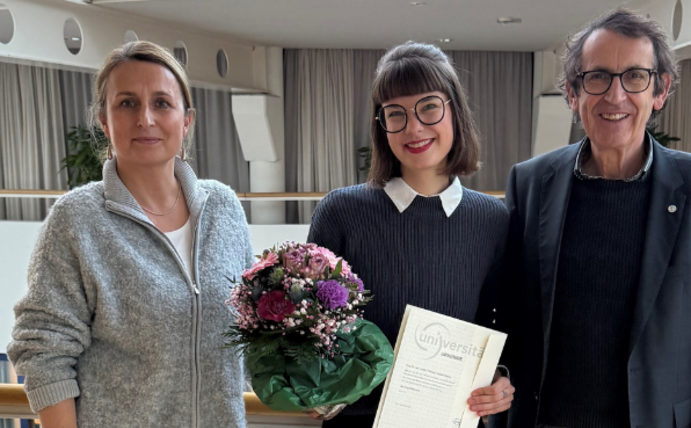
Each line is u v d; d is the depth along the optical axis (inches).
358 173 346.3
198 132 350.9
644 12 210.8
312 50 333.7
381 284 56.9
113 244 46.4
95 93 50.8
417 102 53.8
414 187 58.3
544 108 318.3
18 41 190.2
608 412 57.2
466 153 57.4
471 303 59.4
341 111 337.7
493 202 60.7
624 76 54.7
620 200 57.2
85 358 46.7
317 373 46.4
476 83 339.0
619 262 56.5
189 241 50.9
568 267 58.3
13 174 352.2
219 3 216.7
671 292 53.9
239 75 309.7
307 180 344.5
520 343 61.7
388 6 224.2
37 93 342.3
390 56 56.2
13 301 264.7
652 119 60.1
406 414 52.2
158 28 251.1
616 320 56.3
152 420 46.5
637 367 54.4
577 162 59.8
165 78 48.9
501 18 245.4
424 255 56.8
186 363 47.5
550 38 292.0
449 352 52.7
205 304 48.6
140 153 47.9
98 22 221.1
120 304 46.1
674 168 56.8
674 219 54.9
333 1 215.3
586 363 57.6
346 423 56.3
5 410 56.4
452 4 220.1
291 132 345.4
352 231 57.2
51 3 200.8
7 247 264.4
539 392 58.9
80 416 45.7
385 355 48.9
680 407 54.7
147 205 50.1
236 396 50.0
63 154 348.8
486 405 52.9
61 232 45.6
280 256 47.2
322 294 44.1
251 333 46.0
